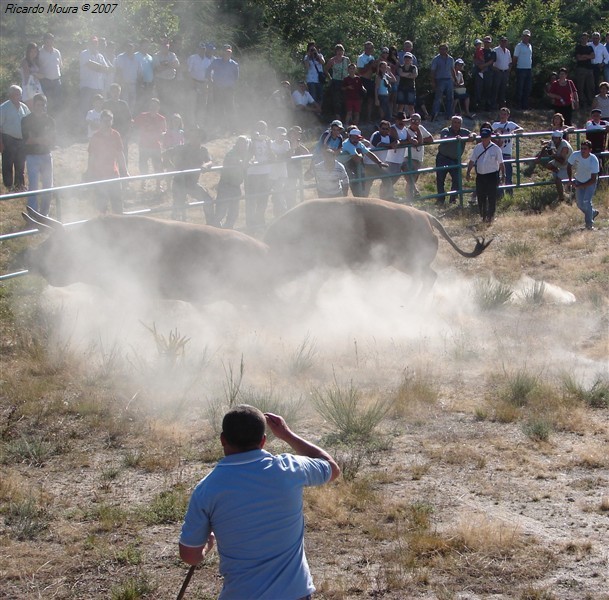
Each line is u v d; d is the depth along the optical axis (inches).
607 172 966.4
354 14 1269.7
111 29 1126.4
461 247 743.1
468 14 1349.7
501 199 886.4
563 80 1176.2
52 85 947.3
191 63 1034.1
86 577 286.4
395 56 1112.8
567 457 374.3
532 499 338.0
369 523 317.7
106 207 697.6
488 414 417.1
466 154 1056.2
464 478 355.3
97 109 836.6
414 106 1191.6
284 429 218.8
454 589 279.4
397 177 904.3
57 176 842.8
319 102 1117.7
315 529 315.0
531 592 276.1
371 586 281.0
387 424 407.5
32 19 1164.5
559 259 702.5
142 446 381.1
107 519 318.0
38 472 358.6
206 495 197.6
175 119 850.8
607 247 729.6
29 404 414.0
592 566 293.0
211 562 295.1
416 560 295.4
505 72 1230.3
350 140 778.2
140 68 985.5
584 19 1502.2
